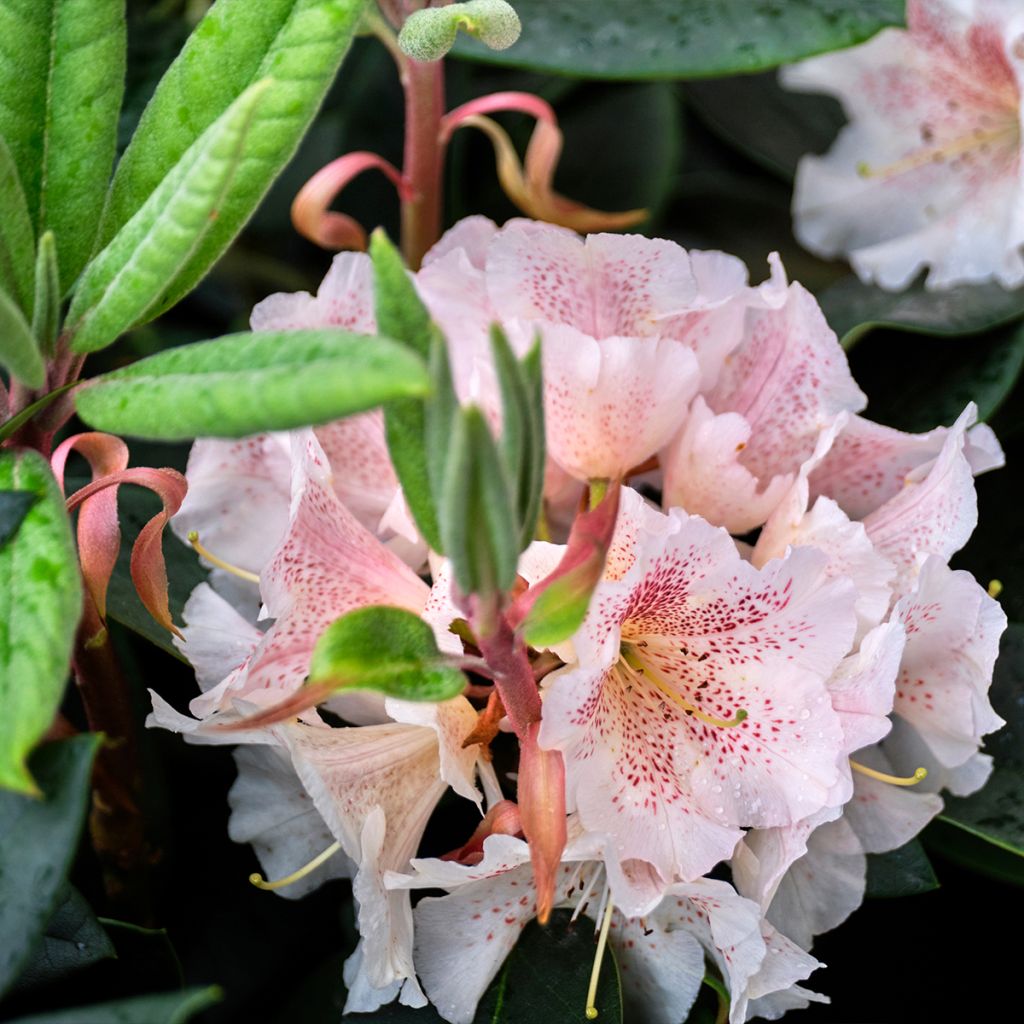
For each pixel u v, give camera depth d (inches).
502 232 29.7
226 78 28.5
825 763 28.6
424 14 29.3
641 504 28.5
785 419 30.8
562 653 28.6
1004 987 32.5
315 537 28.9
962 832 32.1
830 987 32.4
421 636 26.7
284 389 25.6
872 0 33.3
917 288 35.4
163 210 27.6
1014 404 34.1
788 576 28.4
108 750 29.8
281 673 28.8
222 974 32.4
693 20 33.6
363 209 37.1
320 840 30.5
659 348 29.5
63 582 26.8
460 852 28.9
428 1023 29.5
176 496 28.7
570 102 36.9
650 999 30.0
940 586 29.4
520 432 25.9
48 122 28.6
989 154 35.7
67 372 28.0
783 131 37.3
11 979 26.4
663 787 28.7
